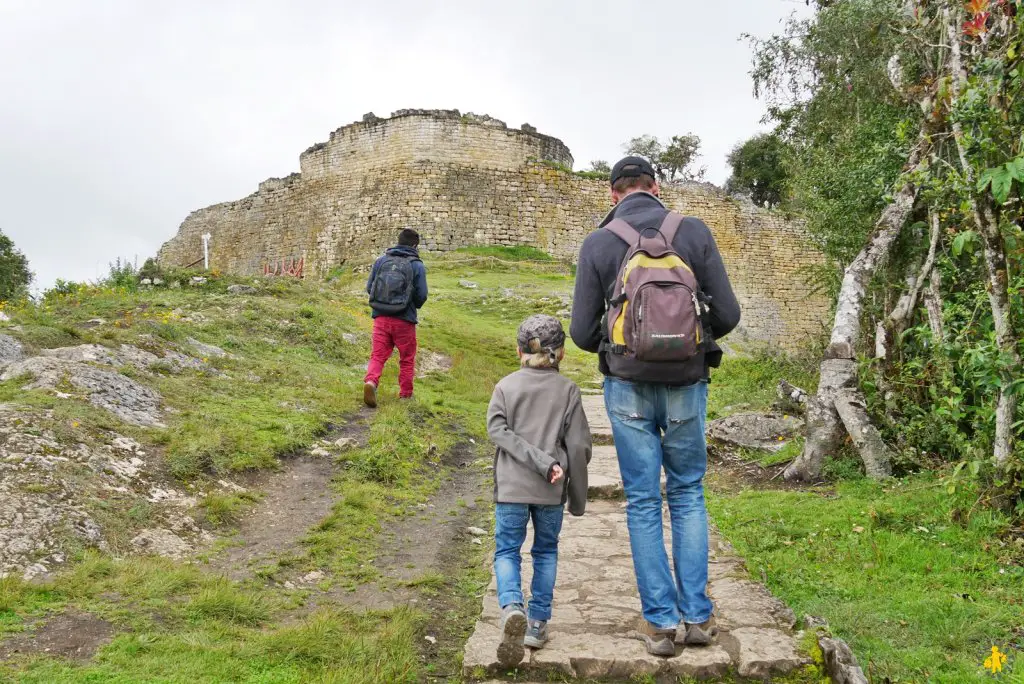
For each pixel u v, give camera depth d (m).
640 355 3.06
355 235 37.88
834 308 11.30
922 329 6.61
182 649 3.10
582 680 3.23
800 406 8.52
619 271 3.25
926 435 6.61
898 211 7.62
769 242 40.09
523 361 3.53
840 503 5.54
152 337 8.09
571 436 3.37
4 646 2.93
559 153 40.09
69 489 4.35
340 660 3.23
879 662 3.39
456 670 3.35
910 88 8.66
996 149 4.93
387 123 37.81
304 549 4.57
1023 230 5.09
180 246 48.31
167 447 5.43
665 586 3.30
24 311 8.73
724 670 3.23
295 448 6.18
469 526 5.36
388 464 6.20
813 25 10.81
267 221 43.03
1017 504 4.85
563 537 4.94
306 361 9.45
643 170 3.55
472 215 36.75
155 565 3.90
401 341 8.16
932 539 4.73
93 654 2.97
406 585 4.25
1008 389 4.90
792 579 4.32
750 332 38.94
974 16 5.45
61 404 5.37
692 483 3.43
